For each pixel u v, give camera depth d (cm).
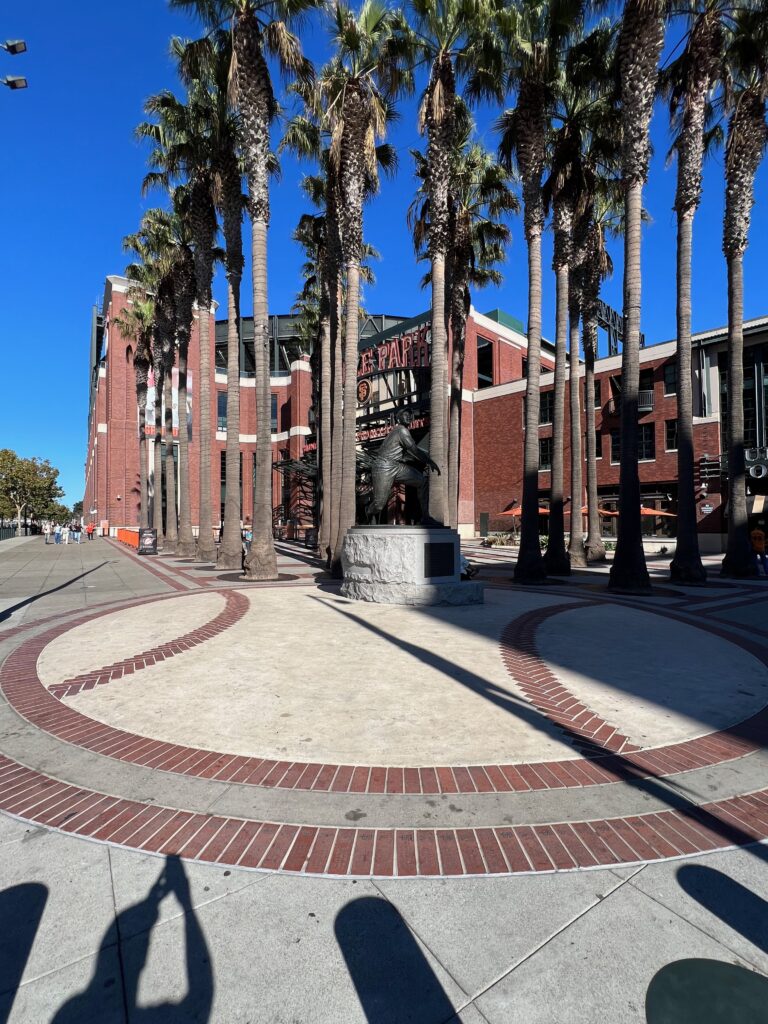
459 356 2150
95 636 826
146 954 220
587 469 2358
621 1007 194
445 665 645
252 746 420
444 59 1508
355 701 520
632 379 1400
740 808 338
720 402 2881
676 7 1494
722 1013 191
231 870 273
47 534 4875
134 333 3431
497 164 2016
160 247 2536
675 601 1248
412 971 211
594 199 1942
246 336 5828
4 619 1012
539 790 355
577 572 1917
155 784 364
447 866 276
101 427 5294
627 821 321
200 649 727
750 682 600
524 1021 190
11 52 924
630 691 559
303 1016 192
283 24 1411
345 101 1565
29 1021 190
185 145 1842
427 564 1133
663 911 244
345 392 1686
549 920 238
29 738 443
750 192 1730
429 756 403
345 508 1697
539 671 623
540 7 1461
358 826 313
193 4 1462
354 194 1619
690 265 1616
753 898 254
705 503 2900
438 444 1538
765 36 1530
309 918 239
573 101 1698
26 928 233
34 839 302
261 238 1587
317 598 1206
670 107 1659
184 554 2544
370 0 1464
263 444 1642
